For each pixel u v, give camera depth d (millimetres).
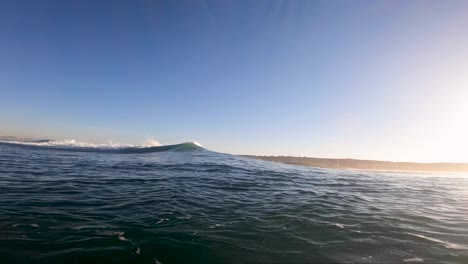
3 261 4270
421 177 20391
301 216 7363
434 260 4969
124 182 11195
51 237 5227
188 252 4914
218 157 26203
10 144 31609
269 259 4793
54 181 10539
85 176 12164
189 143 34250
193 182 11977
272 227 6395
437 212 8508
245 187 11398
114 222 6230
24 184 9641
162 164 18547
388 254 5164
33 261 4328
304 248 5297
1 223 5734
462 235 6328
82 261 4418
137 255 4711
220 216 7070
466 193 12820
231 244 5324
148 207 7574
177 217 6789
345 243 5609
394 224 7000
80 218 6391
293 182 13633
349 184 14133
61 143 37438
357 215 7727
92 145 36625
